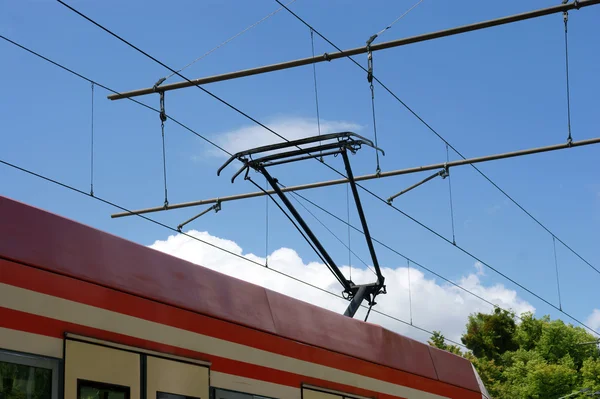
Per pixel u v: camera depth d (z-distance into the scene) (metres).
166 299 7.35
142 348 6.98
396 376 10.73
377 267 12.83
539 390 51.47
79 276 6.59
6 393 5.81
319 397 9.05
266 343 8.44
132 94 12.40
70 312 6.44
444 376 12.06
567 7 11.45
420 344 11.74
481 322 63.69
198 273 7.88
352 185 11.57
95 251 6.84
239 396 7.91
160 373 7.08
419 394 11.20
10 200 6.31
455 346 53.84
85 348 6.47
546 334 59.22
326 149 11.20
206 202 16.16
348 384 9.65
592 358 56.50
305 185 16.08
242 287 8.41
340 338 9.78
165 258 7.55
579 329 60.50
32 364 6.05
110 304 6.79
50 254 6.43
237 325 8.11
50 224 6.55
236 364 7.97
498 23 11.64
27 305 6.13
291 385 8.66
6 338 5.92
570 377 51.38
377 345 10.55
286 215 11.67
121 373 6.73
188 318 7.52
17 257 6.16
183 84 12.27
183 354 7.38
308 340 9.13
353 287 13.05
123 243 7.16
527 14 11.60
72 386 6.29
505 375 54.81
